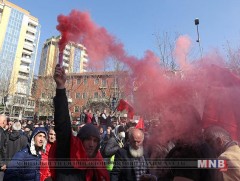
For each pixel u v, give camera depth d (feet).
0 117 18.93
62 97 6.59
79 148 6.77
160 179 5.54
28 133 35.27
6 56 204.44
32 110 151.53
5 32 207.41
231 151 5.98
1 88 132.87
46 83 100.07
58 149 6.57
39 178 11.18
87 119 32.32
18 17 218.59
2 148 18.22
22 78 213.05
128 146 10.42
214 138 6.16
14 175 11.22
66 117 6.56
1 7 209.15
